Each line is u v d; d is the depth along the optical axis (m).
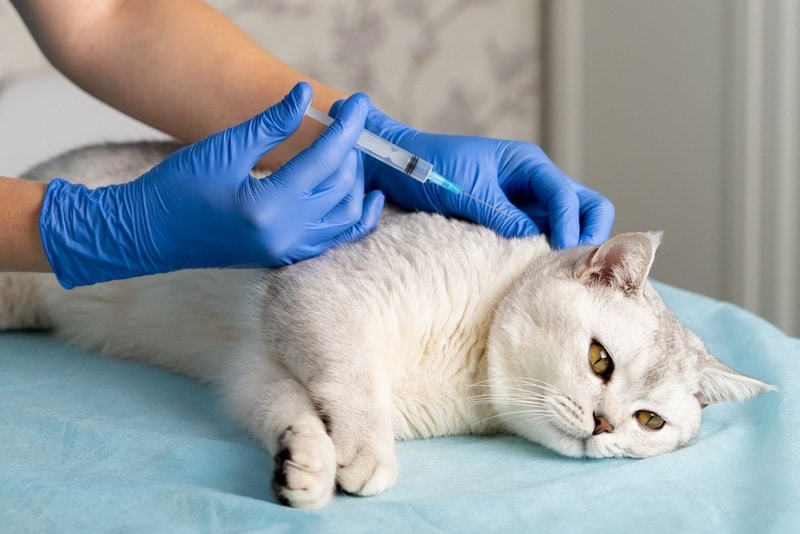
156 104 1.61
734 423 1.29
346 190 1.27
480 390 1.32
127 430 1.15
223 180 1.16
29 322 1.76
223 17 1.70
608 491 1.01
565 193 1.47
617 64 2.94
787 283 2.36
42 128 2.54
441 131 3.17
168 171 1.18
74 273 1.26
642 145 2.85
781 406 1.25
